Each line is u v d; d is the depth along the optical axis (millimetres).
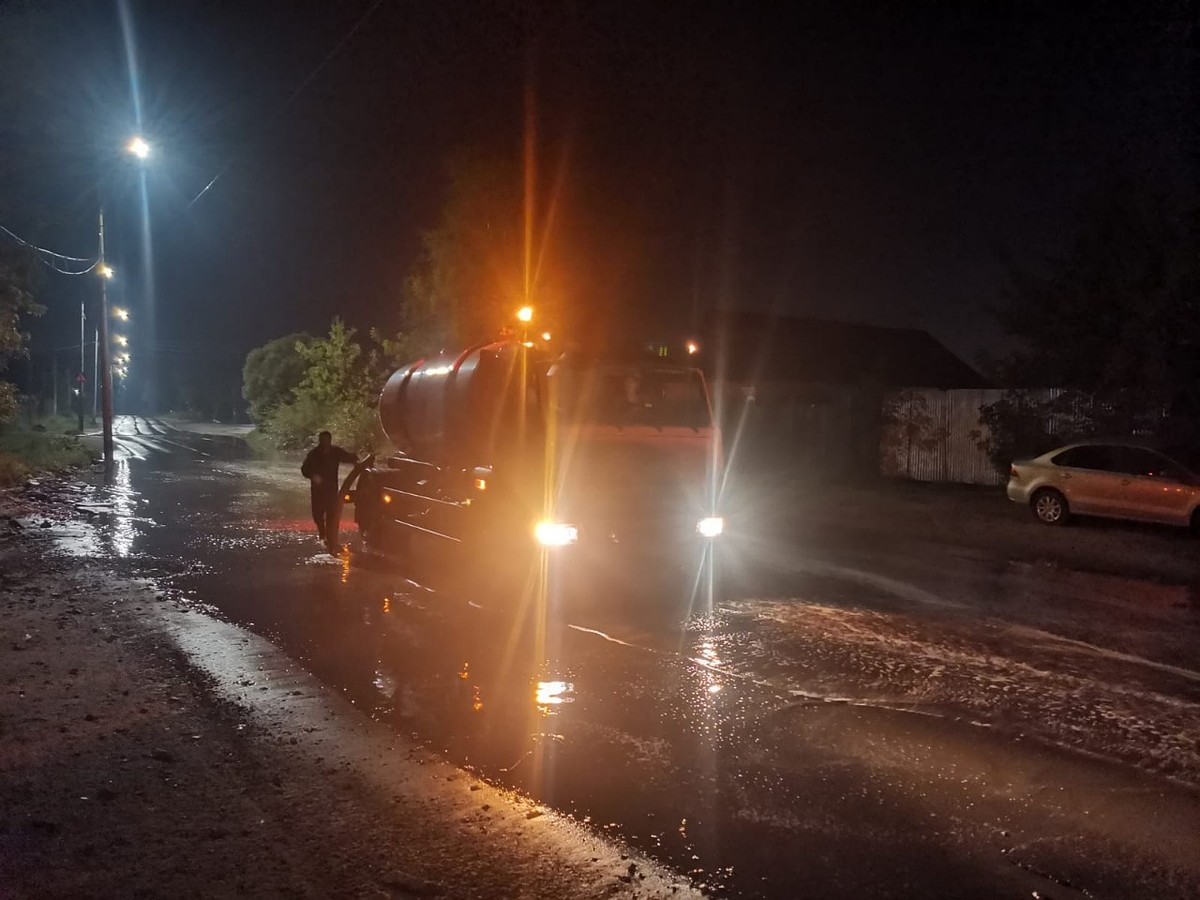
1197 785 5496
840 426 24391
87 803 5141
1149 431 17172
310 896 4219
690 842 4785
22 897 4180
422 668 7824
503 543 10633
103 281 30406
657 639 8750
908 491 21156
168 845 4684
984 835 4871
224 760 5797
